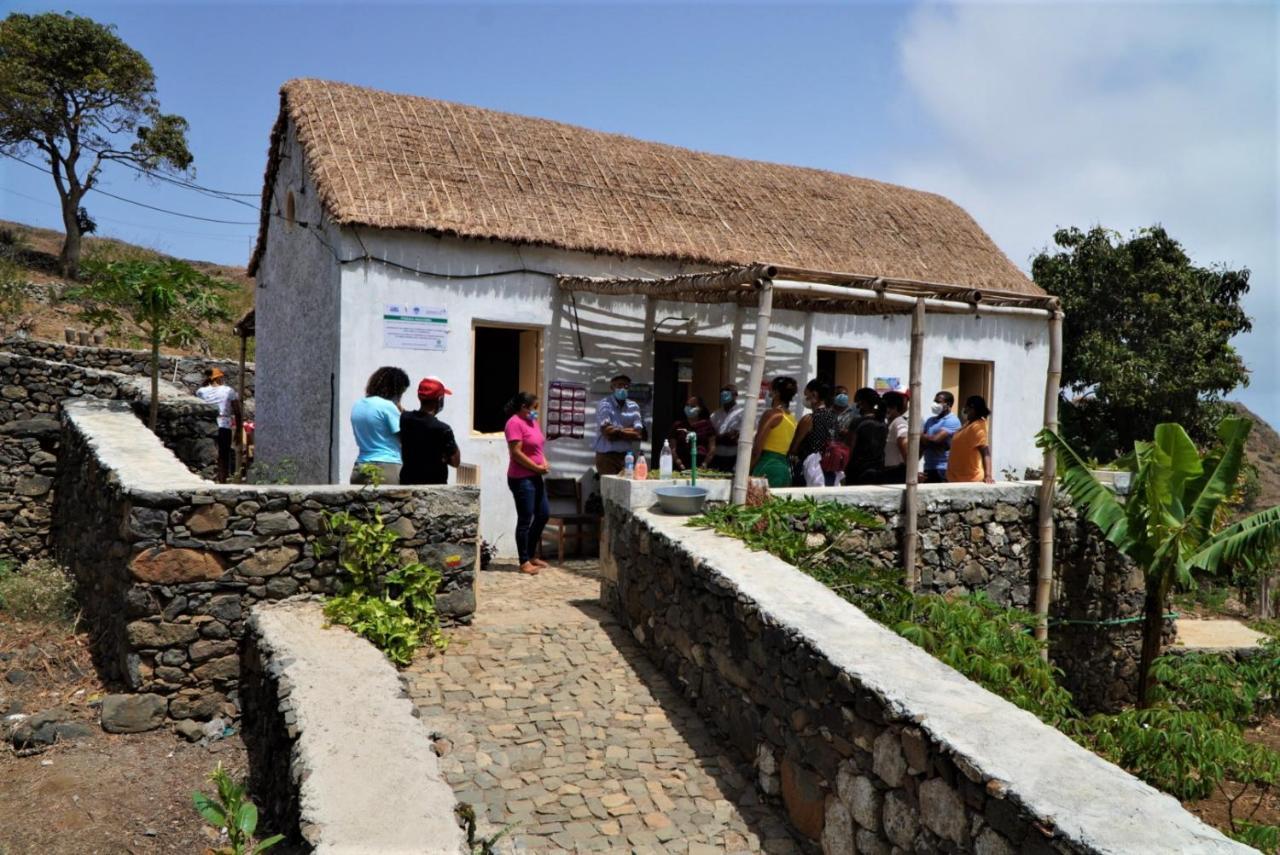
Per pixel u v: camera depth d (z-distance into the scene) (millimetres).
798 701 4699
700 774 5152
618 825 4602
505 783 4805
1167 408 17281
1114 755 6359
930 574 7980
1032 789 3199
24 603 7289
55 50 25531
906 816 3828
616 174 10969
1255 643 10711
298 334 10219
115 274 8711
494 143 10469
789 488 7645
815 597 5254
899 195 13898
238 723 5859
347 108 9906
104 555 6730
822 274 7090
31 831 4742
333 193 8578
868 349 11750
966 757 3445
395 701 4828
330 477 8719
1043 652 8195
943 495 8047
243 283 31719
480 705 5512
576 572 8672
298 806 4051
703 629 5746
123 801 5047
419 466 6977
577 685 5930
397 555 6285
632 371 10086
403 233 8773
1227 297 18812
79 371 9516
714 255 10211
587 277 9250
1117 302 17766
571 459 9766
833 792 4379
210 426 9680
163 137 27562
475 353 10094
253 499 5953
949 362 12828
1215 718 7004
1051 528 8406
